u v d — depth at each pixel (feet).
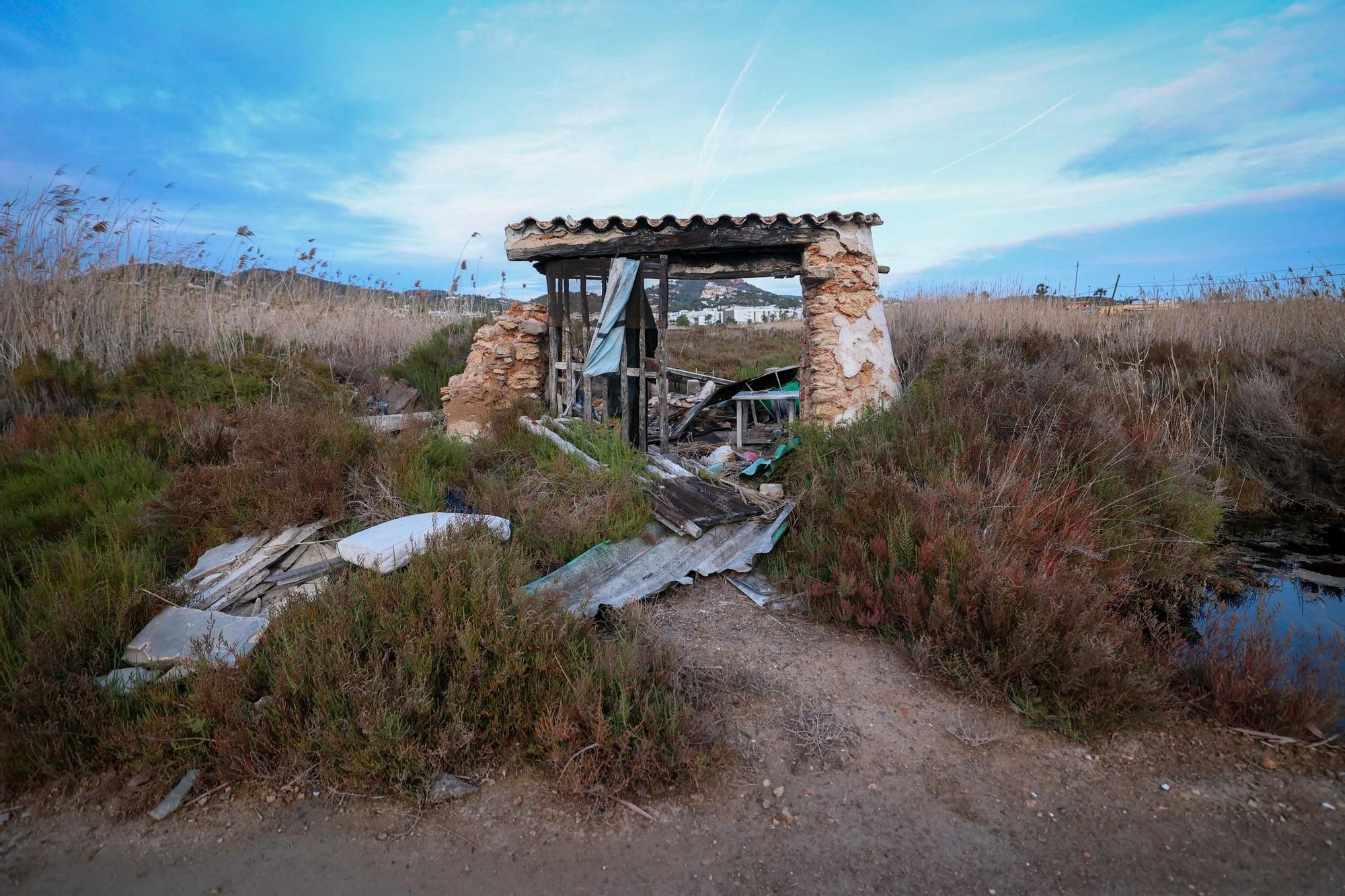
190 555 15.80
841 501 19.33
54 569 14.21
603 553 16.69
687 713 10.61
